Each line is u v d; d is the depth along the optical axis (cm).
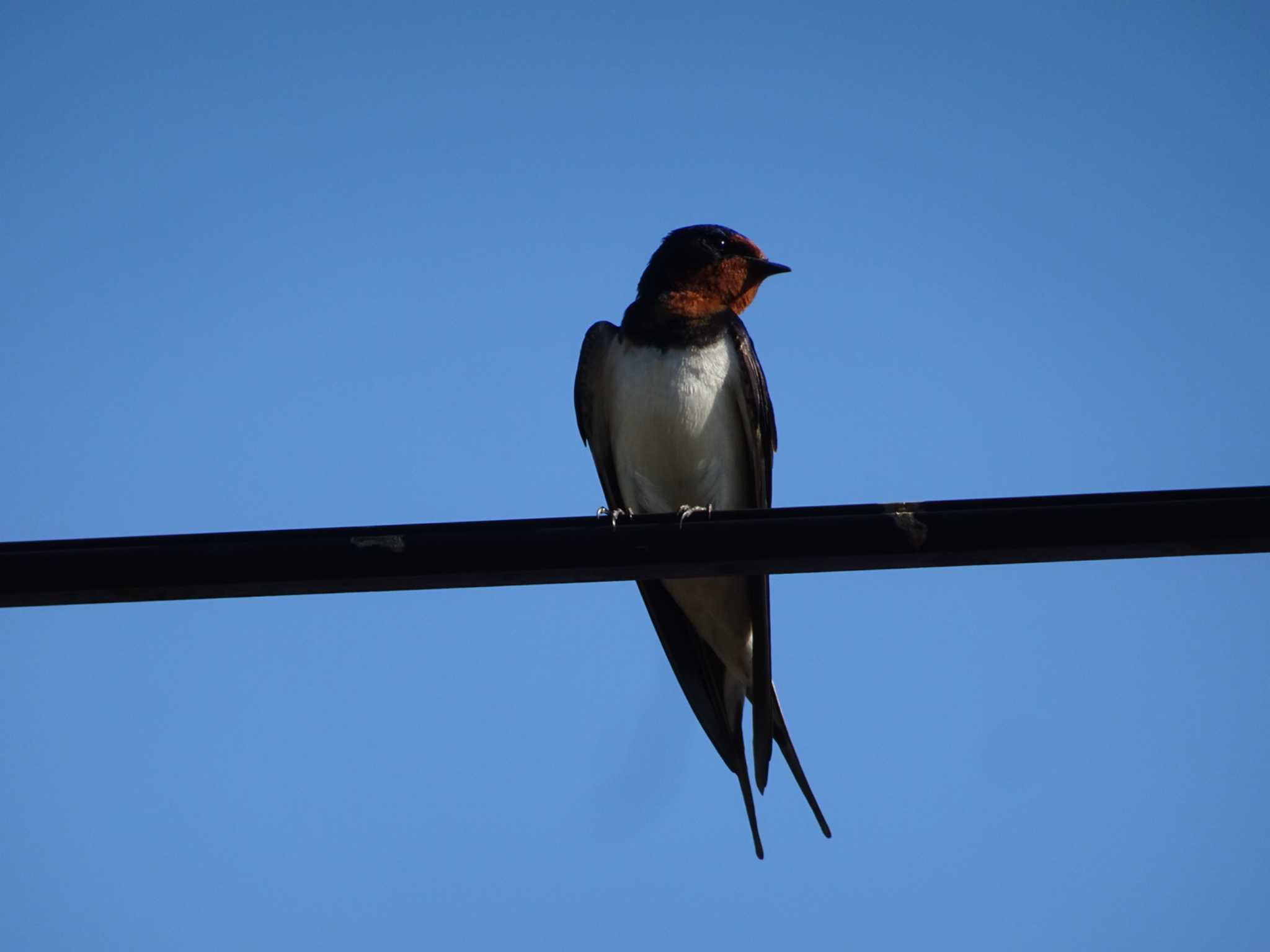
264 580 830
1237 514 813
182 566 826
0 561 822
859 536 837
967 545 830
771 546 840
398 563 834
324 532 838
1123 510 823
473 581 839
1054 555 830
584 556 842
